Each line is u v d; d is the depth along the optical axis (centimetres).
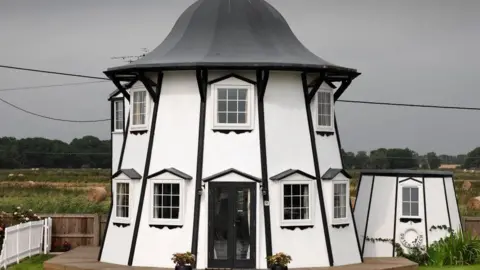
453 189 3325
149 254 2888
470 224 3606
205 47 2975
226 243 2842
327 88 3045
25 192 7438
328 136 3041
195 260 2820
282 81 2934
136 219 2931
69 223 3616
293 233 2891
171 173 2869
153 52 3058
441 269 3061
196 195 2853
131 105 3053
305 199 2927
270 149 2892
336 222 2983
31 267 3056
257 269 2827
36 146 15388
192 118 2900
